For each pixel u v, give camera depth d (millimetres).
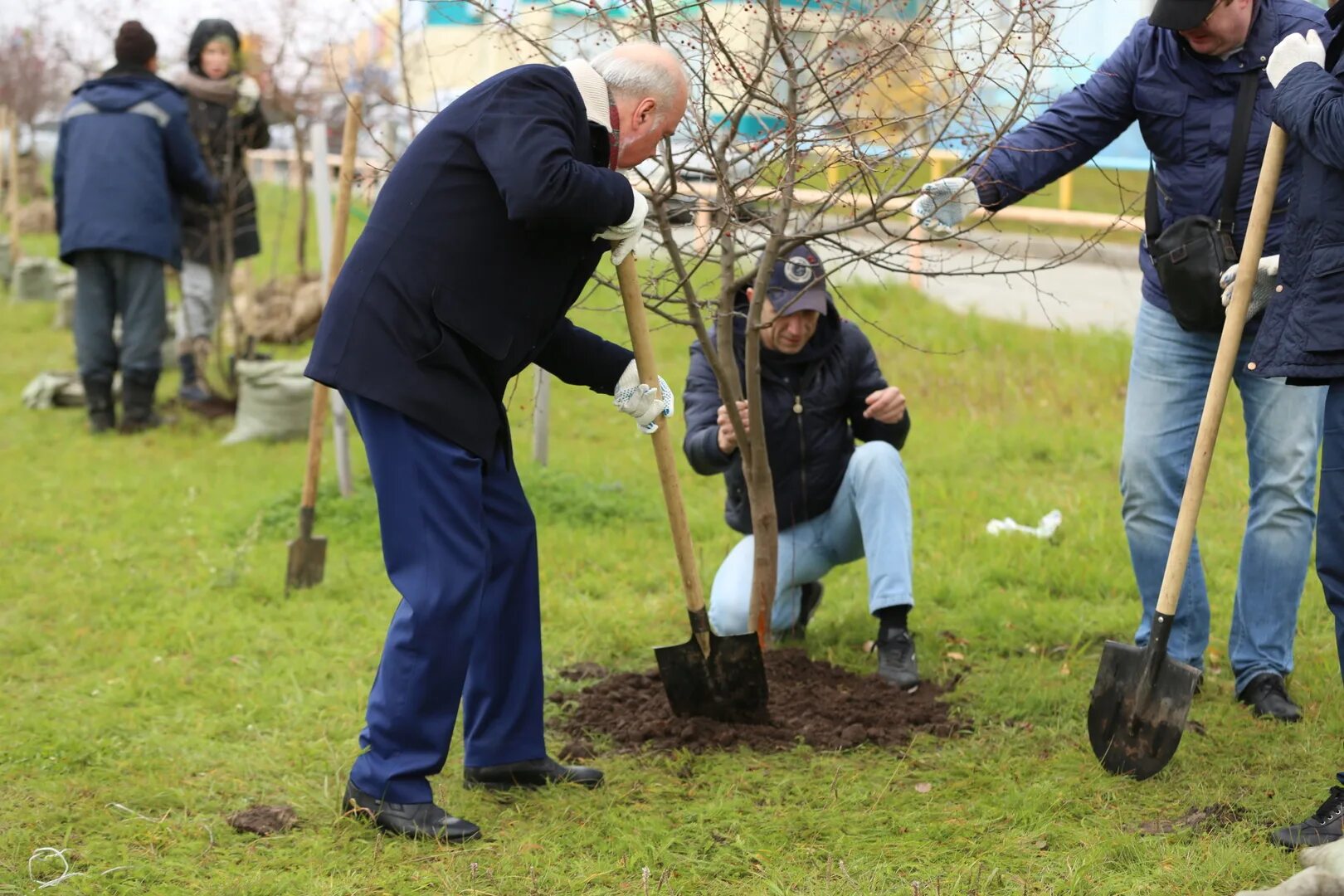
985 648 4609
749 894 3029
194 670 4543
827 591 5223
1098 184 13758
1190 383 3959
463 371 3203
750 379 3945
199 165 8117
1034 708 4035
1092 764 3617
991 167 3883
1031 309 11180
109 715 4094
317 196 6391
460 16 4379
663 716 4004
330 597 5277
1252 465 3990
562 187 2998
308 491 5316
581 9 3969
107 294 8141
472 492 3230
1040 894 2961
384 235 3174
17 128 14680
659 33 3648
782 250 3768
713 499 6594
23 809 3467
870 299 10914
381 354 3160
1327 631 4629
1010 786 3488
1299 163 3391
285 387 7906
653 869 3133
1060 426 7848
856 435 4496
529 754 3592
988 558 5496
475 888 3055
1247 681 4020
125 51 7984
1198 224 3697
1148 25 3846
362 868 3160
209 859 3223
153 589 5371
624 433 8078
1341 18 3211
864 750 3766
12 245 14656
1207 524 5898
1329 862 2873
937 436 7750
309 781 3658
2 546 5945
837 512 4398
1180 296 3709
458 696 3297
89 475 7172
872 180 3633
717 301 3967
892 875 3066
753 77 3576
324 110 10266
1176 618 4098
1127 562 5363
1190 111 3768
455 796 3568
